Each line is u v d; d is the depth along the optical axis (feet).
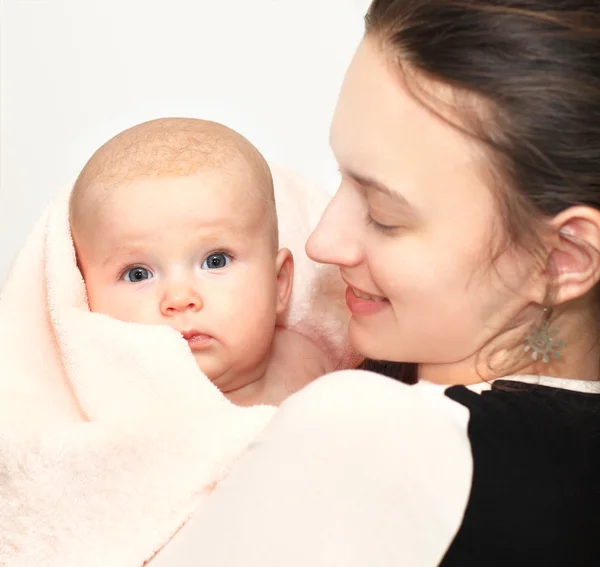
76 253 4.10
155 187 3.94
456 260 2.85
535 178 2.71
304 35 6.20
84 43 6.02
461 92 2.69
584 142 2.68
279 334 4.69
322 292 4.71
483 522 2.49
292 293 4.69
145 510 3.25
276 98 6.27
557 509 2.54
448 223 2.81
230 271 4.06
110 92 6.10
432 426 2.58
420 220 2.84
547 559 2.49
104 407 3.52
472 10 2.68
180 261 3.97
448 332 3.00
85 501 3.25
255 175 4.18
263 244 4.17
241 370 4.20
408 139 2.79
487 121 2.69
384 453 2.51
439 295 2.92
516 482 2.54
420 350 3.10
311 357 4.71
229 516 2.59
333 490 2.49
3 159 6.02
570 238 2.79
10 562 3.28
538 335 2.95
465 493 2.52
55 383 3.82
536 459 2.60
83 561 3.22
